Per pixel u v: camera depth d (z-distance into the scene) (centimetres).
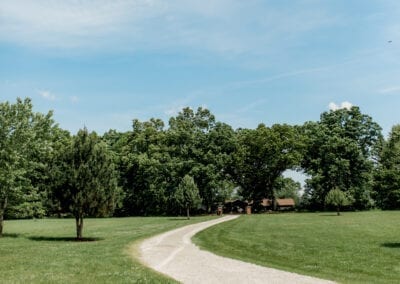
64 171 3189
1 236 3559
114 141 10206
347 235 3316
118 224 5356
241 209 10438
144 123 9569
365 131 9081
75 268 1631
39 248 2412
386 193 8162
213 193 8662
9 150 3603
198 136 9006
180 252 2277
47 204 3241
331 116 9369
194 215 8494
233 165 9050
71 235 3653
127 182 9288
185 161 8612
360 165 8750
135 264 1764
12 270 1590
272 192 9288
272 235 3347
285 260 2033
